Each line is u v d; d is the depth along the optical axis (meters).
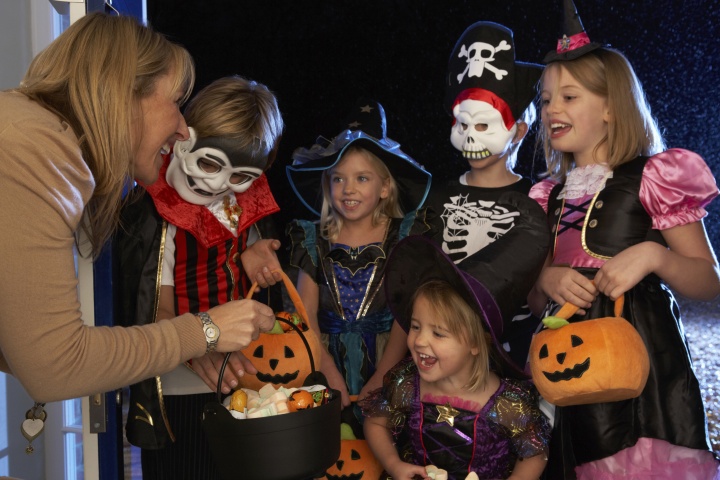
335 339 2.09
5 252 1.11
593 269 1.78
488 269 1.76
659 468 1.66
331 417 1.43
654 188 1.77
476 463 1.79
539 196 2.02
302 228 2.19
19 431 2.26
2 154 1.11
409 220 2.15
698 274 1.73
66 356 1.16
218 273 1.81
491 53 2.16
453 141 2.21
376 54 4.66
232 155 1.67
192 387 1.76
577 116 1.86
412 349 1.80
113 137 1.26
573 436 1.76
